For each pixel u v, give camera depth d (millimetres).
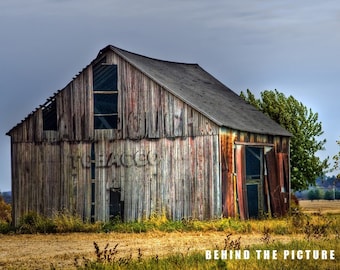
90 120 38219
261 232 31672
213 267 17531
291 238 27031
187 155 36000
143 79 37406
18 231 35094
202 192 35500
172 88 37000
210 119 35375
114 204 38906
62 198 38312
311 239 24922
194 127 35938
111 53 38125
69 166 38375
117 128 37844
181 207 36000
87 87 38406
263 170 40844
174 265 18172
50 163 38625
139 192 37062
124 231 33875
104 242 28500
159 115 36906
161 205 36469
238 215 36781
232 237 29375
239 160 37469
